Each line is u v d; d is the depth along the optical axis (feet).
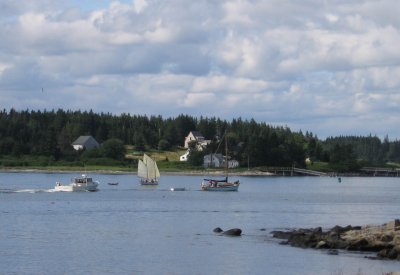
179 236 384.06
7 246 342.85
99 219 480.64
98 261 304.09
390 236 329.11
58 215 507.30
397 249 302.86
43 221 462.19
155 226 437.99
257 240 364.17
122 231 408.46
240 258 309.22
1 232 398.21
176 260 306.35
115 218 489.26
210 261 304.09
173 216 510.58
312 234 354.74
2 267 289.12
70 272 280.92
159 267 291.79
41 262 301.02
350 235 346.95
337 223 474.90
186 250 331.77
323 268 283.18
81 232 401.90
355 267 282.77
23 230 409.08
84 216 501.97
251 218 503.61
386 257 301.22
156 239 371.97
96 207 586.45
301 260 300.40
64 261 303.48
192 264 297.74
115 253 324.60
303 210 587.68
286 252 321.32
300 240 346.74
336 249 326.65
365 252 317.63
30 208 566.36
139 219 484.33
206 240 366.63
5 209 553.64
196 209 579.48
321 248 329.93
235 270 285.02
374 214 556.92
